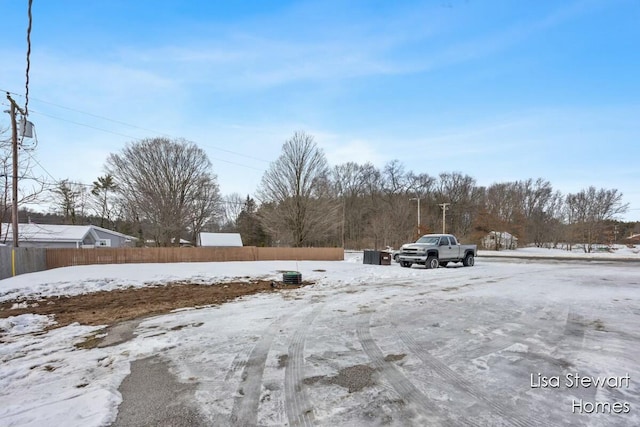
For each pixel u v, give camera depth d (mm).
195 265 21672
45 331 6938
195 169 46250
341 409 3502
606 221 62031
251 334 6301
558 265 23859
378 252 24219
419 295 10656
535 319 7473
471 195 69375
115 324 7387
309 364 4793
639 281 14320
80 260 21891
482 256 38875
